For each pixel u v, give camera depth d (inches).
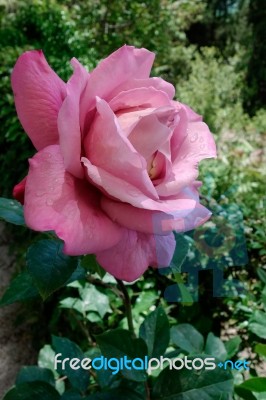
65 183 6.7
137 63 7.4
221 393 9.6
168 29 76.9
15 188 7.2
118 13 67.3
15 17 51.9
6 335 34.7
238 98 74.2
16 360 32.9
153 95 7.3
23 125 7.4
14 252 40.9
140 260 7.3
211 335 13.8
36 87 7.3
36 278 7.7
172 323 25.8
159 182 7.3
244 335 25.4
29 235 38.9
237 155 36.4
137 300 26.3
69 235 6.3
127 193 6.5
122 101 7.3
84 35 59.6
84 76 7.0
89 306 22.6
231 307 26.0
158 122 6.7
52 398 11.9
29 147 42.1
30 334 34.4
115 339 9.7
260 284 24.4
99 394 10.4
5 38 49.3
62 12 51.0
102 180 6.5
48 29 49.3
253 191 30.9
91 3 66.7
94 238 6.5
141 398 10.2
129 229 7.2
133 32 69.4
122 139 6.3
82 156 7.1
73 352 13.4
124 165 6.6
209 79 68.6
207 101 52.9
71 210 6.5
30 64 7.3
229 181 29.7
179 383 9.8
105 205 6.9
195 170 7.6
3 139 44.4
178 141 7.8
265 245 24.8
